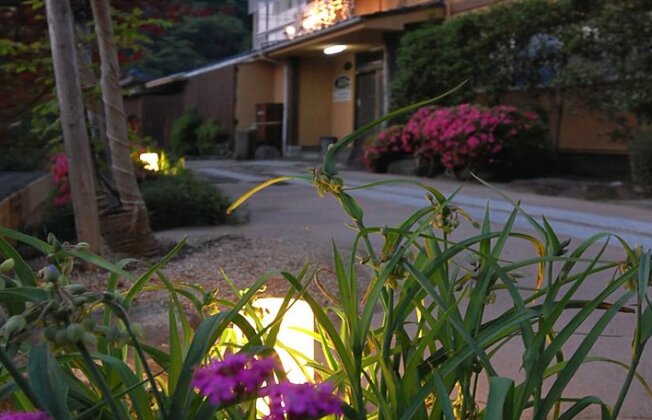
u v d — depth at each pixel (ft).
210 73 90.07
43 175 37.35
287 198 39.45
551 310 6.73
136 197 21.89
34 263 21.33
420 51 52.01
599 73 41.57
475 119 44.27
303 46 68.18
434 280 7.57
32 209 31.96
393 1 65.51
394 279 6.93
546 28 45.39
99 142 22.38
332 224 30.12
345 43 64.54
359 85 72.54
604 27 40.57
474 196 37.63
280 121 80.07
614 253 23.43
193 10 29.04
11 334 4.77
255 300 9.12
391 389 6.58
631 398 12.03
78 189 19.94
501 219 30.37
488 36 47.93
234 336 8.29
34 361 4.88
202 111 92.79
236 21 141.28
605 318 6.47
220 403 5.10
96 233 20.18
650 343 14.75
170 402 5.57
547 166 47.24
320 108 78.07
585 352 6.38
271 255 22.40
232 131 84.23
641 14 39.50
